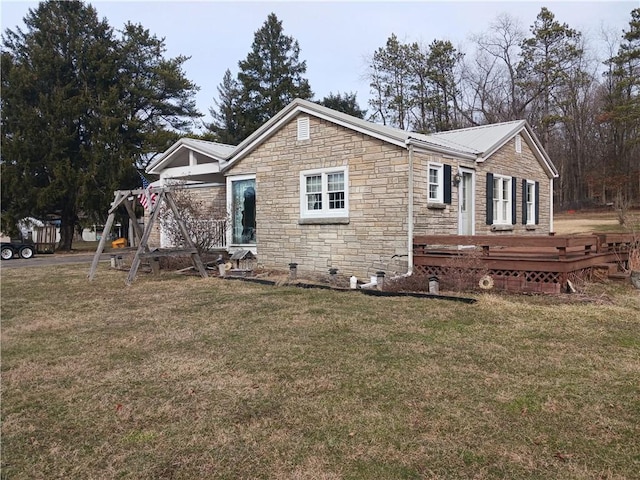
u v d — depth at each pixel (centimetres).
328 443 304
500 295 778
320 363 452
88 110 2462
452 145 1193
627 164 3659
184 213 1305
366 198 1045
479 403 358
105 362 473
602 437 306
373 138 1030
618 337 527
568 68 3525
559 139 4003
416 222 984
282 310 690
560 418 333
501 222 1337
